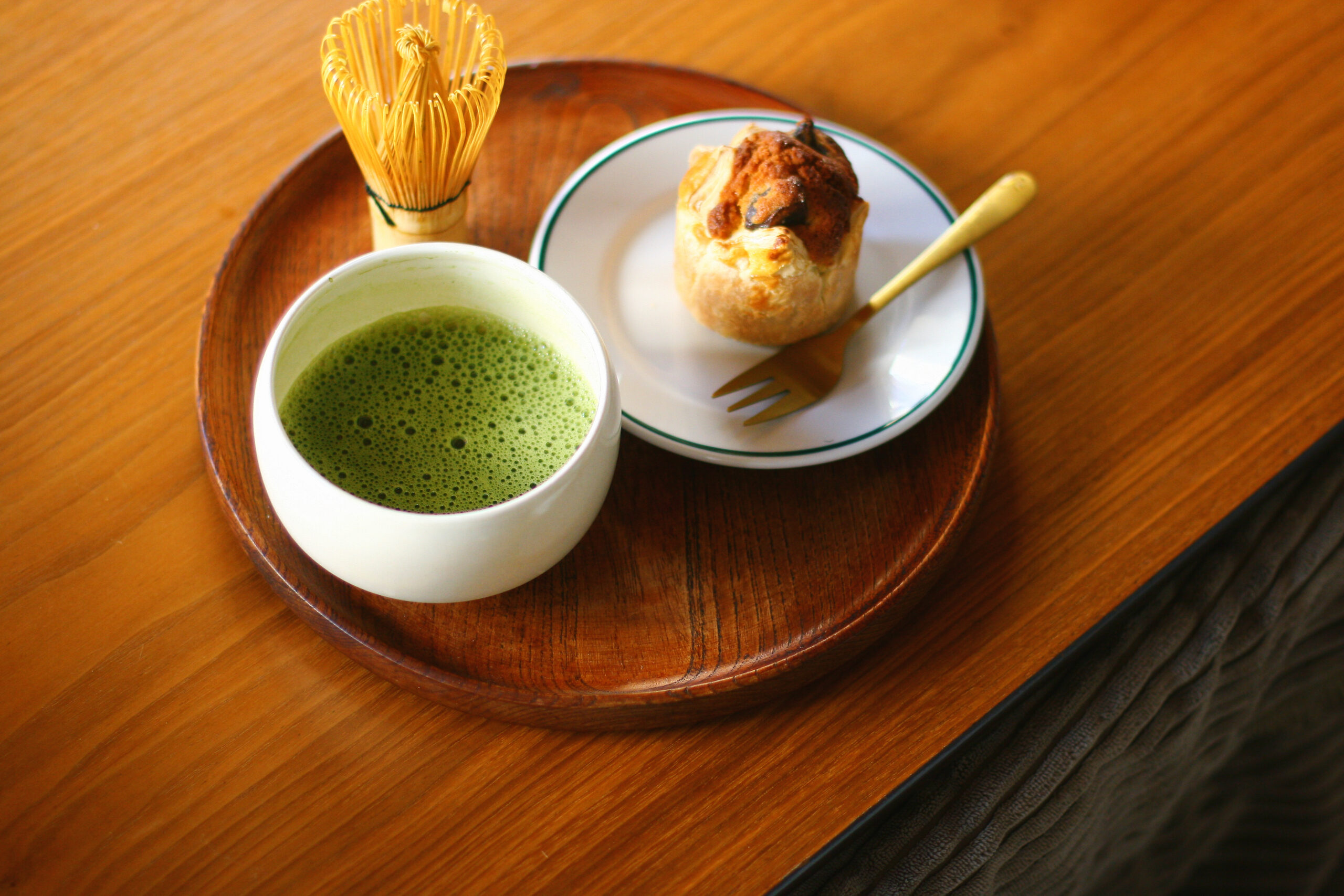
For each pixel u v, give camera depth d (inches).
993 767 20.0
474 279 18.5
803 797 18.5
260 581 19.2
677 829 18.3
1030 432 21.2
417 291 18.7
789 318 20.4
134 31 23.0
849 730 19.0
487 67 19.1
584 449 17.2
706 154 20.9
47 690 18.4
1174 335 22.1
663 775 18.5
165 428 20.0
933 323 20.9
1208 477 21.0
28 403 19.9
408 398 18.7
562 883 17.9
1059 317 22.2
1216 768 25.5
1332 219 23.2
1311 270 22.8
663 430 19.8
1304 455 21.3
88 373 20.2
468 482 18.3
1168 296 22.4
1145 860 26.5
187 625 18.8
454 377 18.9
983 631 19.7
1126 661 20.7
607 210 21.3
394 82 19.7
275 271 20.8
